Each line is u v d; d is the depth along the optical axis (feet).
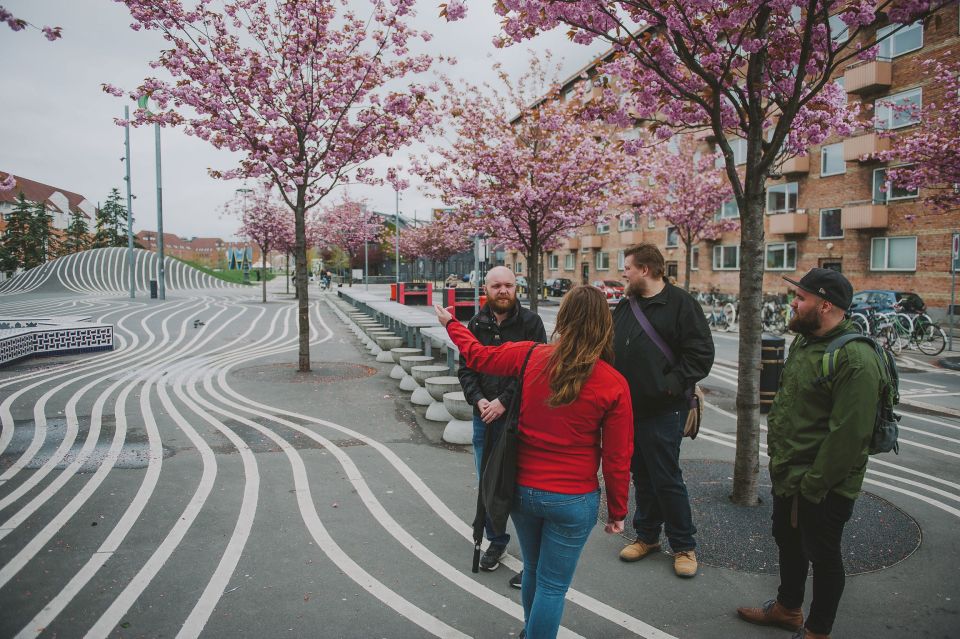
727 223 90.17
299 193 37.37
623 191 49.11
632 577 12.25
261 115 35.70
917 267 78.02
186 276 199.62
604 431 8.03
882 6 15.61
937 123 46.37
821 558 9.37
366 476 18.39
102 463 19.44
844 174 87.71
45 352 44.83
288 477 18.21
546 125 41.88
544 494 7.93
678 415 12.35
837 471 8.82
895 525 14.80
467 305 94.84
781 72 18.28
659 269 12.67
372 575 12.23
